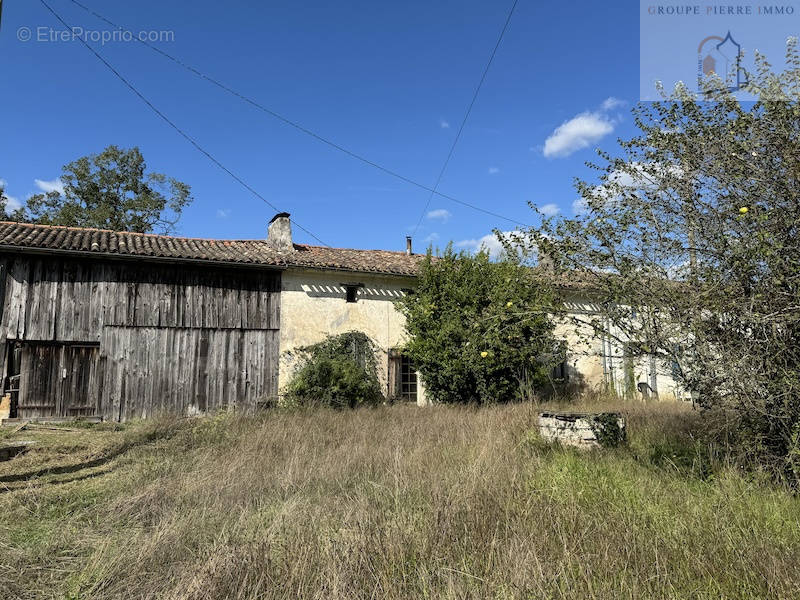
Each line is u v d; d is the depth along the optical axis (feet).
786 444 16.92
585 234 19.22
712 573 11.03
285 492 18.26
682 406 43.70
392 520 14.16
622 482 17.46
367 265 51.37
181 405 42.45
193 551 13.08
